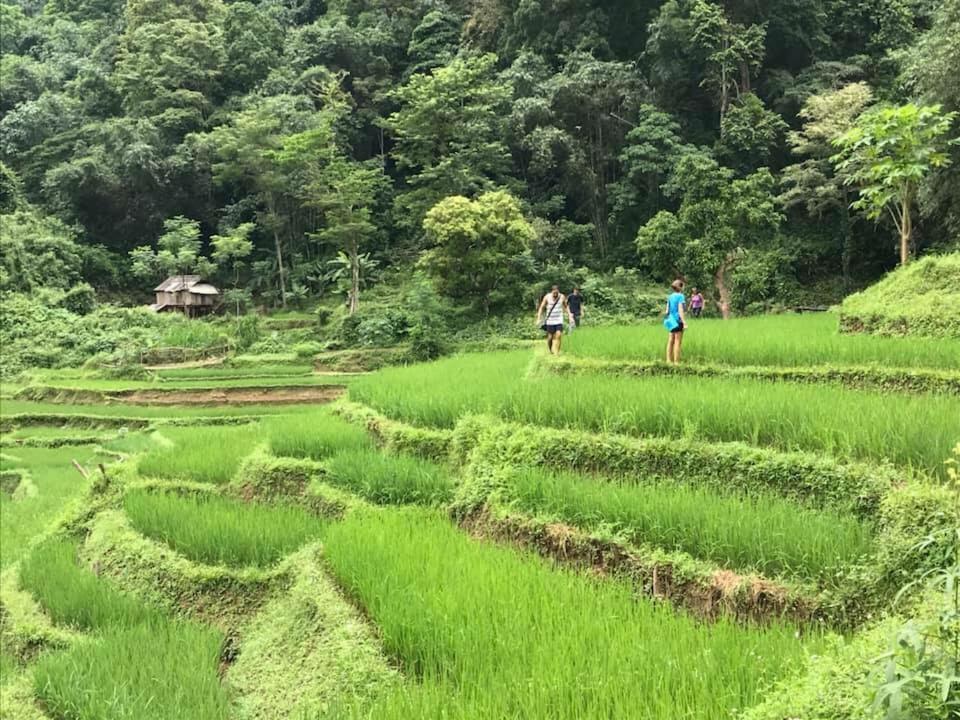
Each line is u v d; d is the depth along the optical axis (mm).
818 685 3930
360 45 55625
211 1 61969
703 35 41094
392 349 35875
